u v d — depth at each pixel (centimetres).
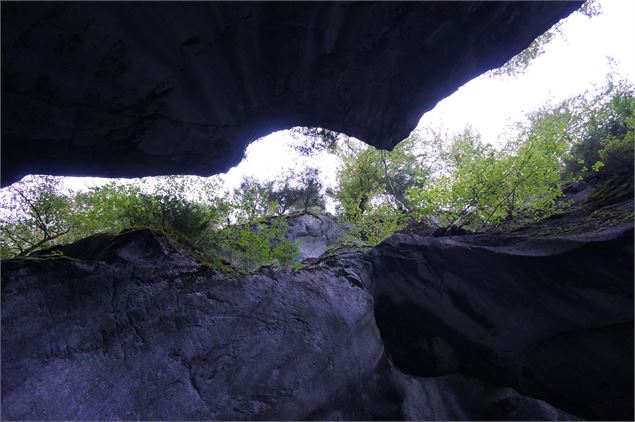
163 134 473
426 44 498
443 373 645
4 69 316
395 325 680
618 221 555
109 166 484
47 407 315
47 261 365
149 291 427
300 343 521
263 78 478
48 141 401
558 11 532
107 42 338
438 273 646
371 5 419
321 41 449
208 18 363
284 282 562
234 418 429
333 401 533
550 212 705
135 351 393
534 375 598
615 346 534
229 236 621
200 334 446
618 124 884
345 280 641
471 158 732
